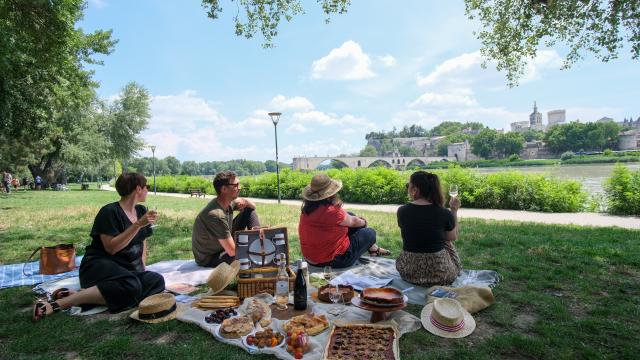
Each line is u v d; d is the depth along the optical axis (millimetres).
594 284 4492
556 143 135500
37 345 3162
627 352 2930
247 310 3545
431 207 4230
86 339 3258
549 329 3342
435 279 4262
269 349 2938
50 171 41938
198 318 3572
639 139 127750
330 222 4855
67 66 11203
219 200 5156
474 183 14078
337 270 5055
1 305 4105
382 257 5805
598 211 12102
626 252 5781
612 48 9648
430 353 2977
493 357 2949
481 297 3812
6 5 8234
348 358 2777
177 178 38188
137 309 3877
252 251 4465
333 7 10859
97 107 41500
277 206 15664
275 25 11430
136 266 4125
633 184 11180
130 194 4164
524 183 13047
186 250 6875
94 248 4008
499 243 6730
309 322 3281
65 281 4891
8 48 8445
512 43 11305
